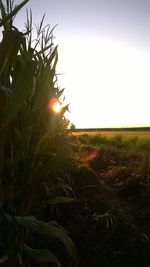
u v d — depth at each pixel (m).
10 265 1.92
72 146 4.71
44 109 2.56
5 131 1.62
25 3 1.62
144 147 10.59
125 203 4.51
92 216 3.69
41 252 1.98
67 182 4.20
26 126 1.98
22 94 1.48
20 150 1.94
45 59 2.48
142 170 5.34
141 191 4.83
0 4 2.02
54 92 3.16
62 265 3.01
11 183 1.93
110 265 3.19
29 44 2.25
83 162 4.87
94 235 3.46
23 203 2.06
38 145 2.16
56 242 3.11
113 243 3.42
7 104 1.51
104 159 7.07
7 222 1.71
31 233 2.53
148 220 4.04
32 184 2.08
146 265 3.26
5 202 1.98
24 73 1.47
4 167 1.95
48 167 2.13
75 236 3.41
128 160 7.18
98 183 4.70
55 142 3.17
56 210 3.55
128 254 3.33
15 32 1.58
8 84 1.77
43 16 2.83
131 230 3.62
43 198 3.11
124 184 5.02
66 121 4.55
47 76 2.27
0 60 1.61
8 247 1.91
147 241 3.51
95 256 3.26
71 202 3.87
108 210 3.92
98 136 13.12
